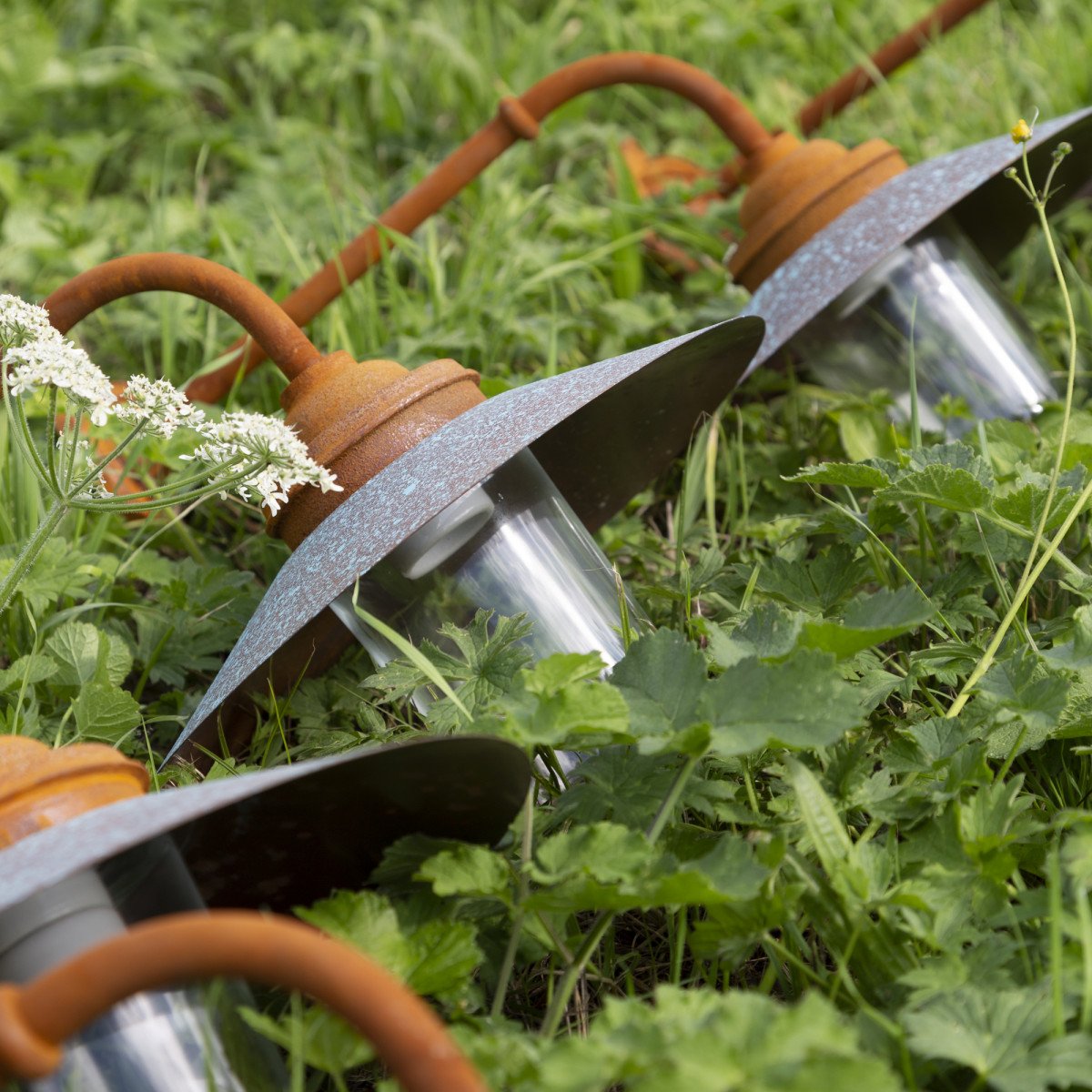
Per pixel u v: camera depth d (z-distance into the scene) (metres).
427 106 3.78
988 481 1.58
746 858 1.07
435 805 1.17
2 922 0.99
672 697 1.21
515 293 2.56
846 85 3.01
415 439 1.52
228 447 1.43
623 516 2.22
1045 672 1.35
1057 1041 0.96
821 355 2.14
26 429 1.44
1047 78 3.31
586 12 3.97
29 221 3.11
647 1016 0.96
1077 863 1.11
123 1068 1.00
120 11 3.84
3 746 1.08
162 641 1.83
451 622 1.53
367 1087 1.23
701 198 3.07
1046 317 2.52
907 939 1.14
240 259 2.67
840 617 1.58
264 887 1.23
